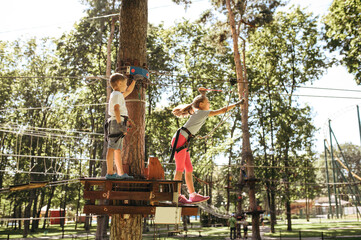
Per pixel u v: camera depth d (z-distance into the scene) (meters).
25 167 42.38
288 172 37.31
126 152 5.52
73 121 43.66
